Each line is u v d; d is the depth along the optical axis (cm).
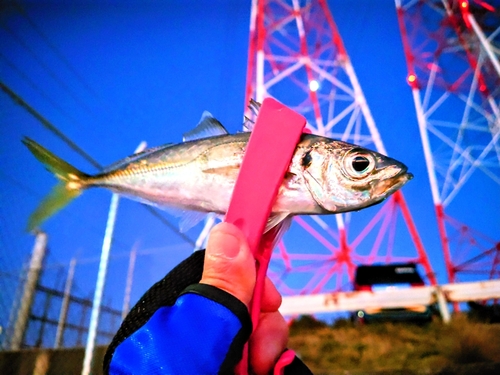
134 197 23
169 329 14
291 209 19
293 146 19
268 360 19
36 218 24
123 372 14
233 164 21
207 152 21
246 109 22
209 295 15
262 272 18
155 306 16
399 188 20
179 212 22
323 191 19
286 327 21
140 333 15
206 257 16
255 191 18
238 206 18
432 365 76
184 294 15
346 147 20
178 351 14
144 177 23
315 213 19
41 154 25
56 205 24
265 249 19
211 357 14
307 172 19
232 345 14
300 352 94
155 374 14
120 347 15
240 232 17
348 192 19
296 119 19
